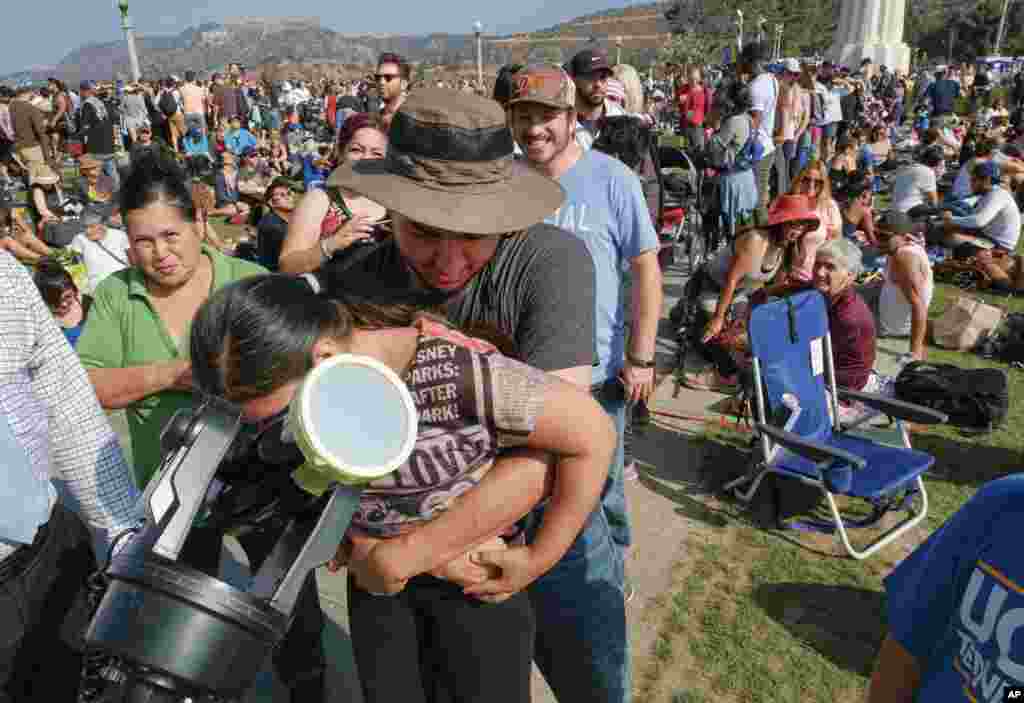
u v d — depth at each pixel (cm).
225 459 113
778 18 5512
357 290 165
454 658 150
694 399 494
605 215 264
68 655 174
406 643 153
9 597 163
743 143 664
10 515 152
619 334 272
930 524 367
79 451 174
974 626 104
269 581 111
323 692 229
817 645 288
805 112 929
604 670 184
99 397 207
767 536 356
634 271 274
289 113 1941
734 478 402
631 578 325
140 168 201
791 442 330
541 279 159
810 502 382
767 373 372
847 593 317
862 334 411
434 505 132
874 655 283
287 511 118
